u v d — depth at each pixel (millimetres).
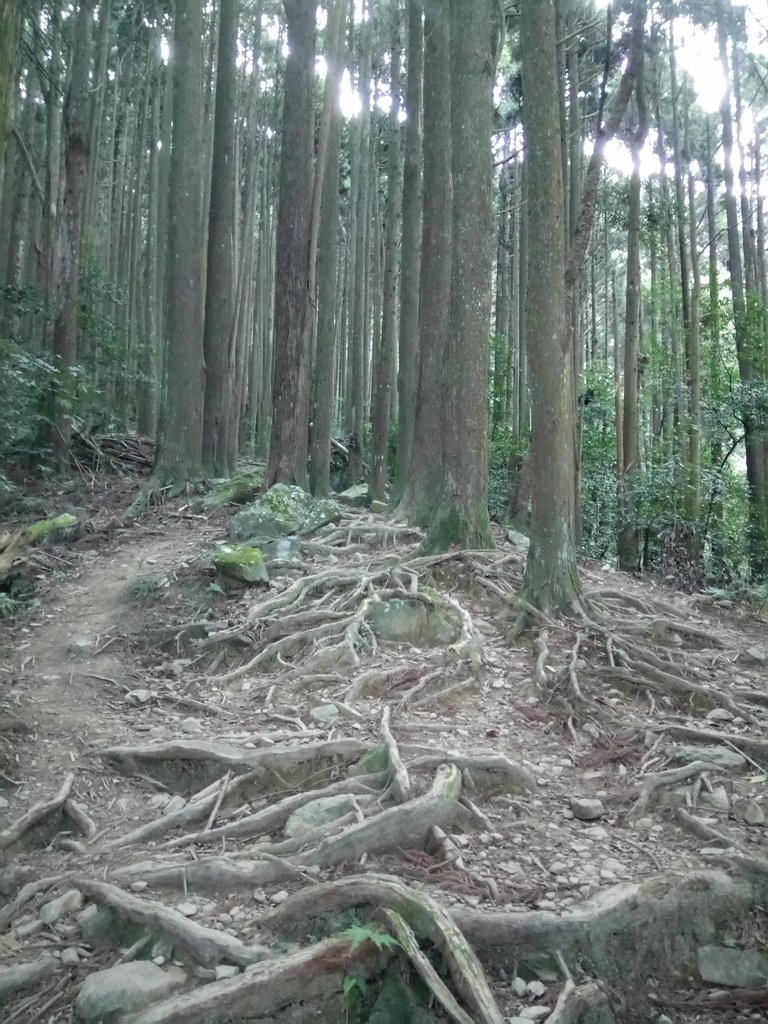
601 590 8961
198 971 3664
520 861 4461
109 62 27016
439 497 9211
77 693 6551
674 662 7055
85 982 3590
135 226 24594
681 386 16062
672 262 19844
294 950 3686
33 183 18625
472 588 8242
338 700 6305
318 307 15055
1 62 4145
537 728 6098
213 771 5379
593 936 3896
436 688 6516
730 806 5043
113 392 22047
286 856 4391
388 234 15719
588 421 19922
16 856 4602
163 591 8562
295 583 8297
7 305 16125
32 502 11984
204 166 23281
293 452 12109
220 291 15477
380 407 15320
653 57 17031
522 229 19375
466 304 9023
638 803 5051
